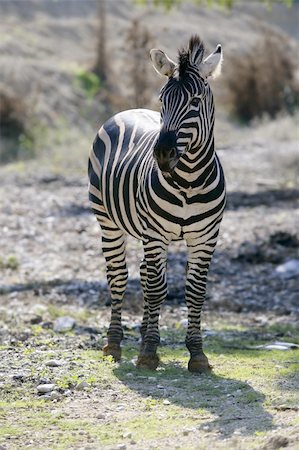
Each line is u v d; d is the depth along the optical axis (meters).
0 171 68.94
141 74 82.56
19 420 20.62
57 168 69.81
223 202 23.42
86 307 33.38
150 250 23.58
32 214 51.59
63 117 88.56
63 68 99.69
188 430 19.52
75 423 20.33
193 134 21.48
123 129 26.53
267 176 62.44
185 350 26.92
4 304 33.41
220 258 40.38
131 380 23.56
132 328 30.08
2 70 93.31
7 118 81.19
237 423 19.83
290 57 100.69
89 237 45.66
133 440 19.06
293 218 47.94
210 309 33.47
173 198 22.69
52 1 127.56
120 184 24.95
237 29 140.12
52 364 24.80
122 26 119.44
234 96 94.94
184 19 133.25
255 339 28.92
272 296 35.12
